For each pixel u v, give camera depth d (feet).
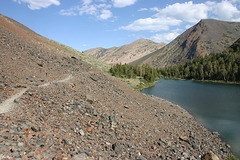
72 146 36.50
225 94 231.71
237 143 85.97
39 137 33.65
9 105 44.01
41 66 100.32
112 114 73.61
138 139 59.93
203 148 71.20
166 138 70.08
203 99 196.24
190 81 465.47
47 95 60.49
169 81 461.78
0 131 29.81
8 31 138.10
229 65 451.53
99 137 49.55
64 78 96.63
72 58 167.84
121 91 129.49
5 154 24.54
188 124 104.73
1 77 61.52
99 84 119.24
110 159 39.17
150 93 236.63
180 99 195.83
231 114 137.08
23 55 102.58
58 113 51.72
